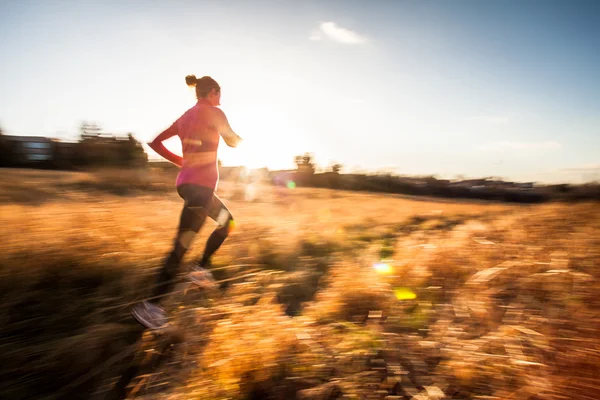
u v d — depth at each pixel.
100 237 4.12
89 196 8.88
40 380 2.37
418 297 3.37
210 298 3.41
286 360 2.42
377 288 3.35
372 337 2.68
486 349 2.48
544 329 2.62
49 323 2.84
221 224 3.81
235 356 2.39
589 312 2.75
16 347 2.54
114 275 3.50
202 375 2.33
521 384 2.18
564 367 2.28
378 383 2.26
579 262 3.63
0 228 4.18
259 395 2.30
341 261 4.53
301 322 2.86
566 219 5.29
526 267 3.63
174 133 3.46
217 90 3.50
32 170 16.11
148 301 3.05
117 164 11.94
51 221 4.61
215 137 3.39
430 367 2.39
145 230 4.94
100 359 2.58
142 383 2.28
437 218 8.96
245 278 4.10
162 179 11.95
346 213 9.78
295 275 4.12
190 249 4.68
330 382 2.24
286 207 10.94
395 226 7.91
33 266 3.30
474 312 2.92
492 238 4.89
